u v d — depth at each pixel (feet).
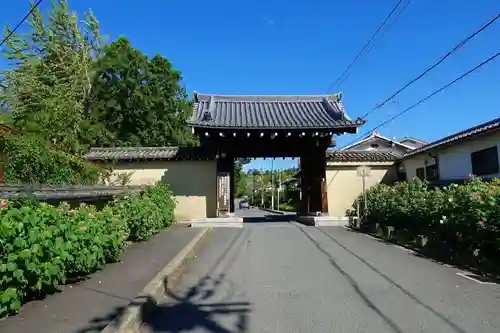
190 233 42.93
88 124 66.59
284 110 65.05
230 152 57.41
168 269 23.45
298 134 55.62
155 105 97.14
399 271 24.91
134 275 21.80
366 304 17.83
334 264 27.50
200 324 15.52
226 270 25.94
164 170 57.67
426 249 32.68
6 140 37.04
